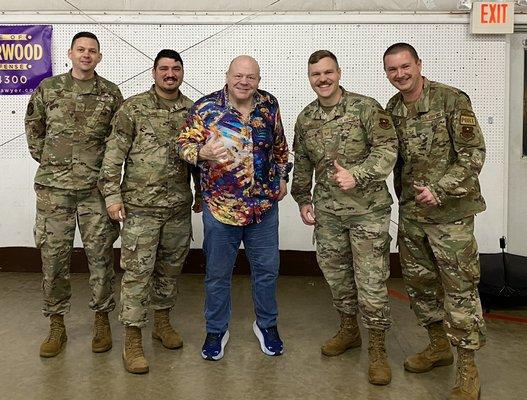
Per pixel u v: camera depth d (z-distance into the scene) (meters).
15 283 3.77
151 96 2.52
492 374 2.43
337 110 2.38
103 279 2.66
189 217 2.67
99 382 2.34
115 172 2.46
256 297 2.67
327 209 2.46
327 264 2.54
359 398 2.21
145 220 2.49
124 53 3.88
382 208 2.38
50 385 2.31
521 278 3.21
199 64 3.88
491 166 3.82
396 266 3.93
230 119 2.41
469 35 3.75
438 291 2.41
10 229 4.03
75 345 2.74
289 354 2.65
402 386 2.31
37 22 3.86
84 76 2.59
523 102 3.87
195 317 3.16
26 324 3.02
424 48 3.78
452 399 2.13
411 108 2.27
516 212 3.95
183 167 2.58
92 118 2.61
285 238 3.96
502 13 3.64
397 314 3.20
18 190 3.99
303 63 3.84
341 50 3.81
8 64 3.90
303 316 3.19
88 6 3.85
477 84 3.78
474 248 2.20
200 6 3.84
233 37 3.84
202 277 3.96
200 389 2.29
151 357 2.61
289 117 3.88
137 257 2.48
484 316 3.16
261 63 3.85
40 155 2.68
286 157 2.64
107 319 2.73
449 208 2.19
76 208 2.65
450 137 2.20
